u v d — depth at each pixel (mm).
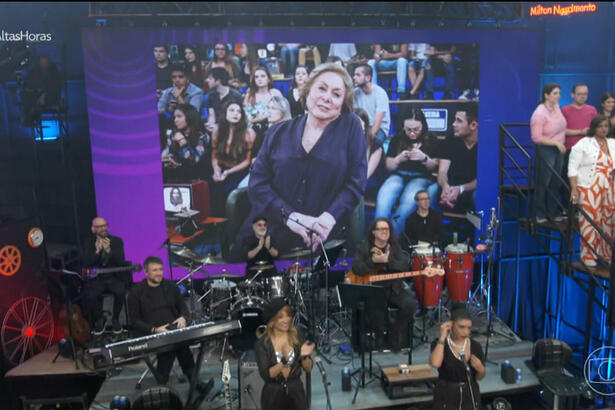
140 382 6203
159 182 8414
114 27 7977
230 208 8578
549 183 7141
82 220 9359
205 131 8359
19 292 6988
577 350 8625
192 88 8234
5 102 8961
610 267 5867
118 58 8031
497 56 8703
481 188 8984
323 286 8492
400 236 8898
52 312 7422
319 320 7367
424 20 9016
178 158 8383
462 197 8961
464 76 8664
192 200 8500
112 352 5195
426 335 7238
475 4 8805
